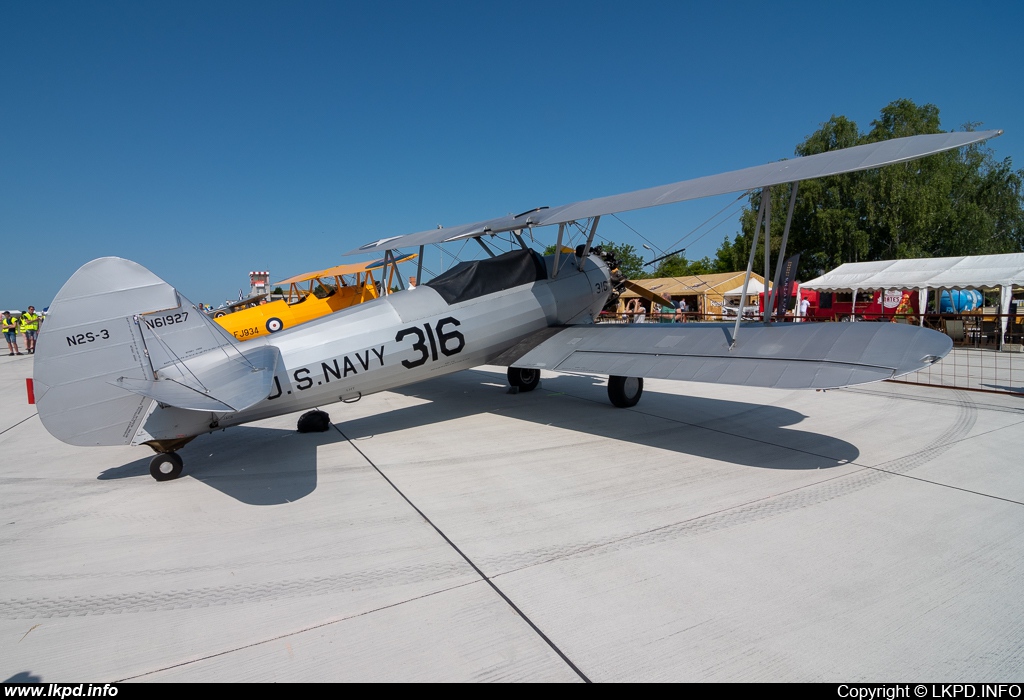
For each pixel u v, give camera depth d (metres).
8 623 2.81
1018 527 3.77
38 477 5.30
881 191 32.31
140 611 2.90
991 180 35.00
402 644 2.58
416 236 9.38
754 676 2.32
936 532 3.70
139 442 4.88
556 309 8.04
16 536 3.89
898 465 5.17
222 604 2.96
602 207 6.29
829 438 6.19
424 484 4.86
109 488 4.91
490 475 5.07
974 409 7.73
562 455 5.66
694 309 25.39
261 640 2.63
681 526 3.86
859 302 21.33
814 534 3.69
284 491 4.73
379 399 9.03
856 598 2.91
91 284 4.66
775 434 6.40
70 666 2.46
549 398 8.88
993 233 34.31
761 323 6.28
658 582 3.10
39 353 4.49
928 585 3.03
